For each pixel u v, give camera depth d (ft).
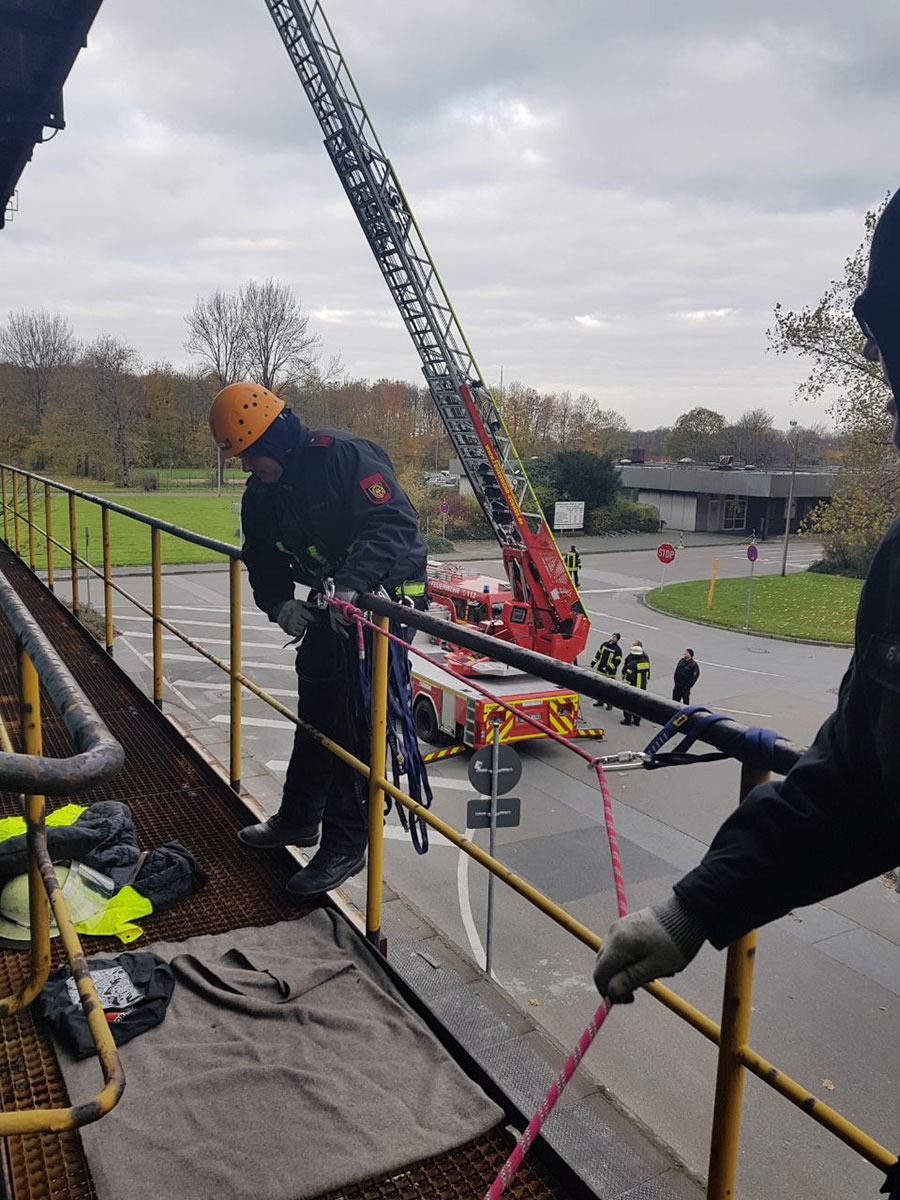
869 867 3.01
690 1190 10.83
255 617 70.90
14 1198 5.40
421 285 57.98
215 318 202.59
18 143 17.99
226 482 204.64
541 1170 5.75
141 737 13.44
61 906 4.73
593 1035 3.23
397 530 7.92
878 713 2.76
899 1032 20.48
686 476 168.45
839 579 109.40
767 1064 4.00
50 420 198.29
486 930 23.66
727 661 64.90
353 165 60.08
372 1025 6.92
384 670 7.40
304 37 57.88
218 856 9.78
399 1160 5.64
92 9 13.67
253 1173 5.52
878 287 2.77
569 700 38.81
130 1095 6.18
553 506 150.92
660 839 30.58
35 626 5.38
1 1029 6.82
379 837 7.73
